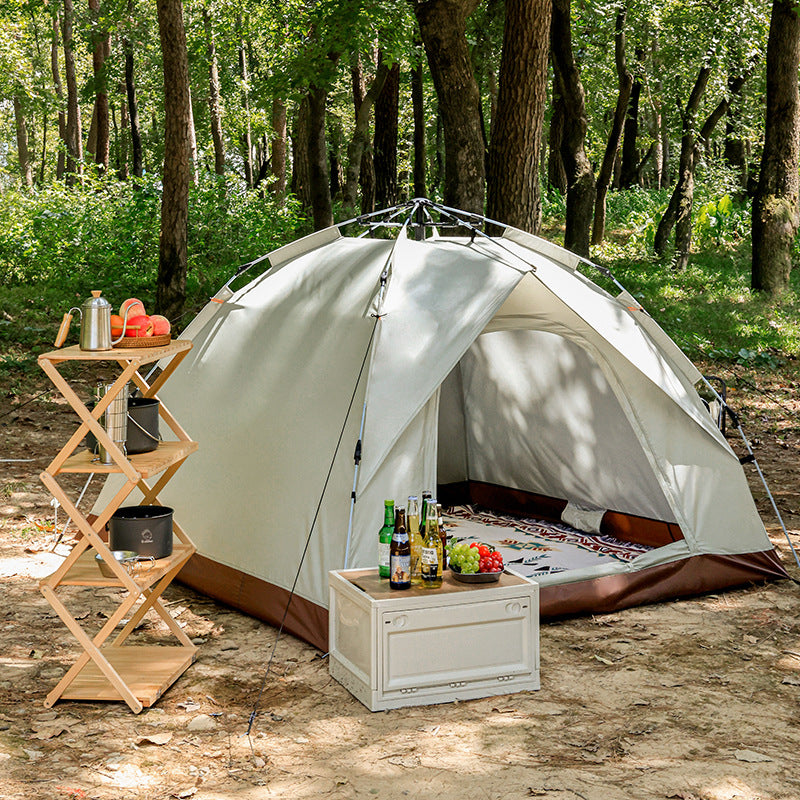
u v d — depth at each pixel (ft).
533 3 32.63
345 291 18.84
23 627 17.20
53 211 60.49
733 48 59.77
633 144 92.32
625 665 15.84
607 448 22.72
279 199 71.97
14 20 99.86
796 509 25.99
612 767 12.35
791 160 56.08
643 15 57.11
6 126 158.61
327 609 16.26
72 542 22.25
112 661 15.47
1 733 13.09
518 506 25.88
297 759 12.59
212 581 18.80
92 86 81.87
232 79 90.99
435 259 18.80
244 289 21.15
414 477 16.85
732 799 11.56
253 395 19.04
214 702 14.38
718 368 44.01
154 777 12.05
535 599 14.82
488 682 14.64
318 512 16.90
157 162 108.47
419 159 74.54
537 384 24.07
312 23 51.85
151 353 14.23
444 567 15.53
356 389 17.07
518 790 11.73
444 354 17.24
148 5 84.23
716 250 72.54
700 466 19.63
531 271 18.52
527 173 34.24
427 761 12.52
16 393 36.70
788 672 15.64
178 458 15.03
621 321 19.69
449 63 35.76
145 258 53.98
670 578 18.93
